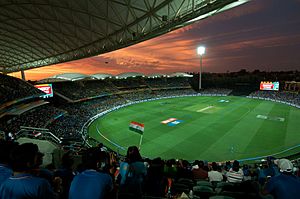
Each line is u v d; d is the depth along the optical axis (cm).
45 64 4244
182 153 2603
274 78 9862
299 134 3130
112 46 2092
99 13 1647
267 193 343
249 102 6619
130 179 435
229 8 1247
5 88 3119
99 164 332
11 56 3850
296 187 316
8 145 364
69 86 6328
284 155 2416
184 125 3906
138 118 4619
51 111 4191
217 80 10775
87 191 282
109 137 3316
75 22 1928
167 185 525
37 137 1513
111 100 6931
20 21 2106
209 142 2947
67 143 1916
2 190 237
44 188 238
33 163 251
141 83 9475
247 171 1162
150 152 2662
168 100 7631
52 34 2419
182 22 1302
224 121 4119
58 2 1623
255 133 3269
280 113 4722
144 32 1641
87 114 4884
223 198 466
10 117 3219
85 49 2562
